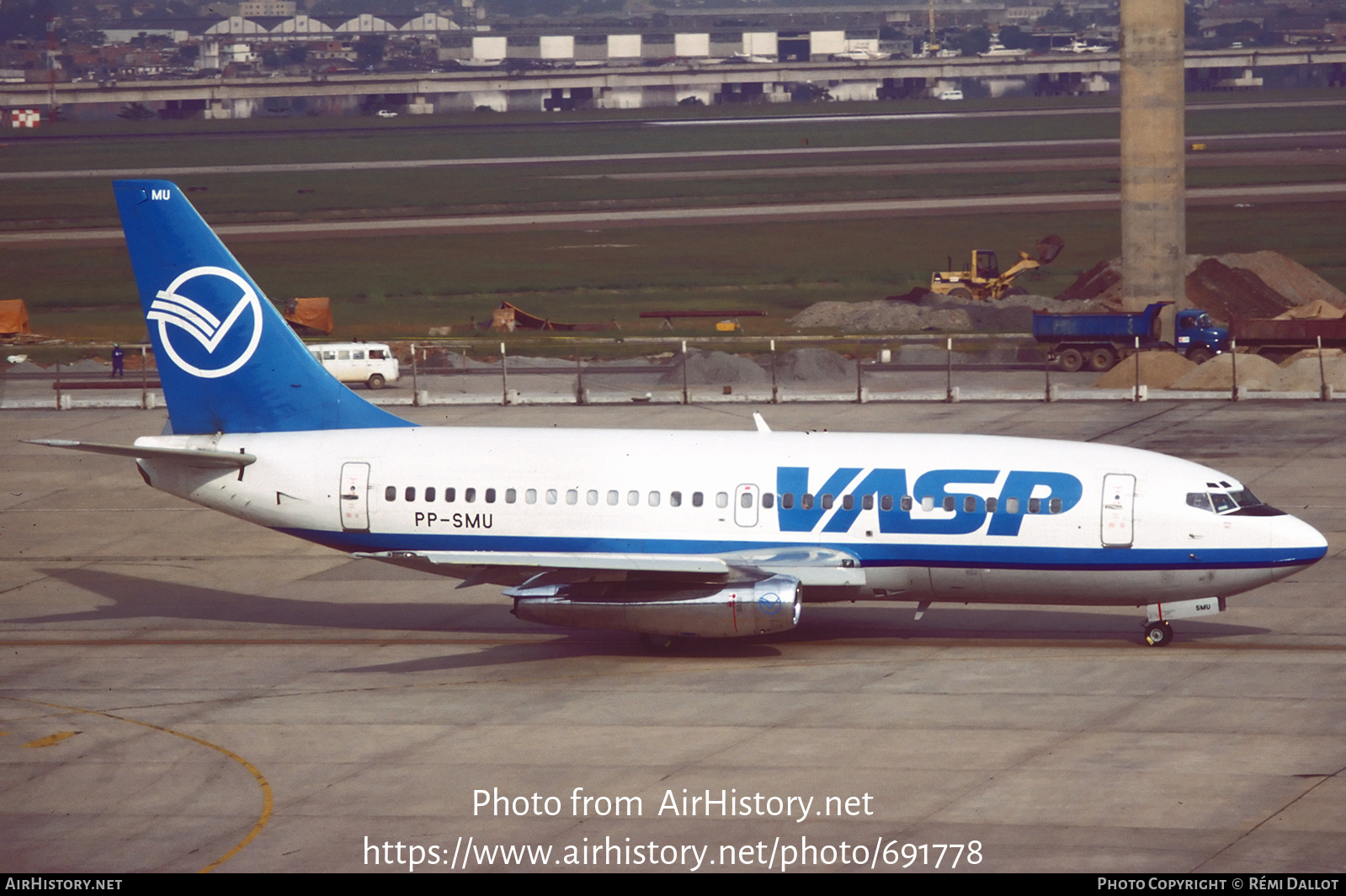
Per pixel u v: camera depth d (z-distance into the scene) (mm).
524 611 103000
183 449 112375
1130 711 91250
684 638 111000
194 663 107438
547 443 111688
